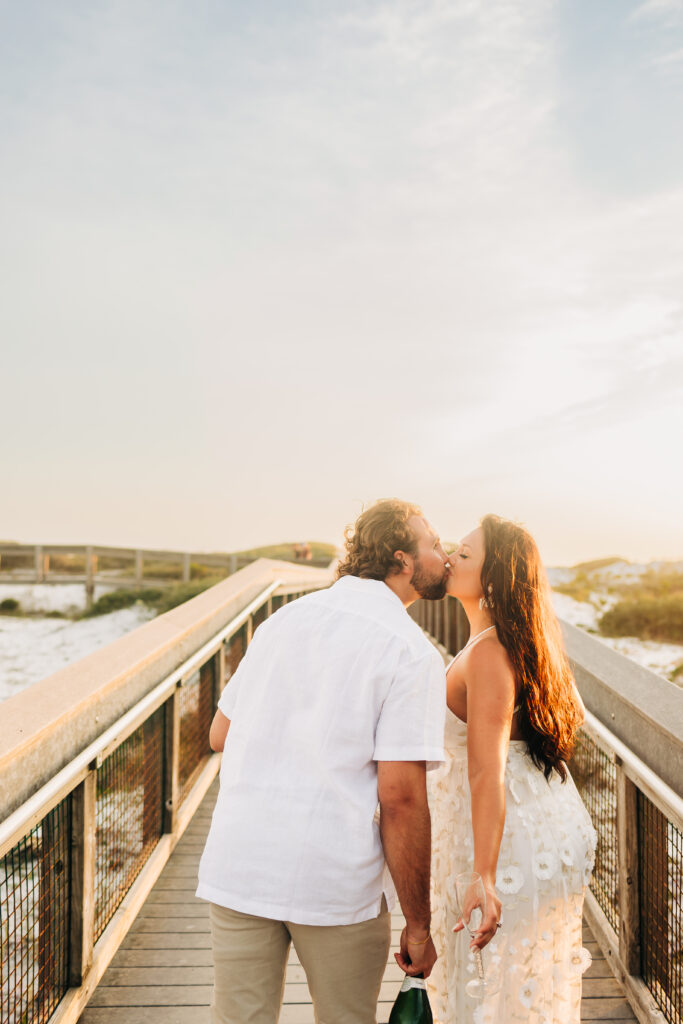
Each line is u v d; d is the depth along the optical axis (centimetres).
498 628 180
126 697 275
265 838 143
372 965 146
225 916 147
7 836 166
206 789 448
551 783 188
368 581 160
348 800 142
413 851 140
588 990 250
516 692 181
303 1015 248
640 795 241
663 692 218
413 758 139
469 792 184
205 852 152
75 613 1978
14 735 184
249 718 151
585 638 319
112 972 264
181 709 405
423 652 146
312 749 144
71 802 231
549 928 175
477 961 166
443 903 187
